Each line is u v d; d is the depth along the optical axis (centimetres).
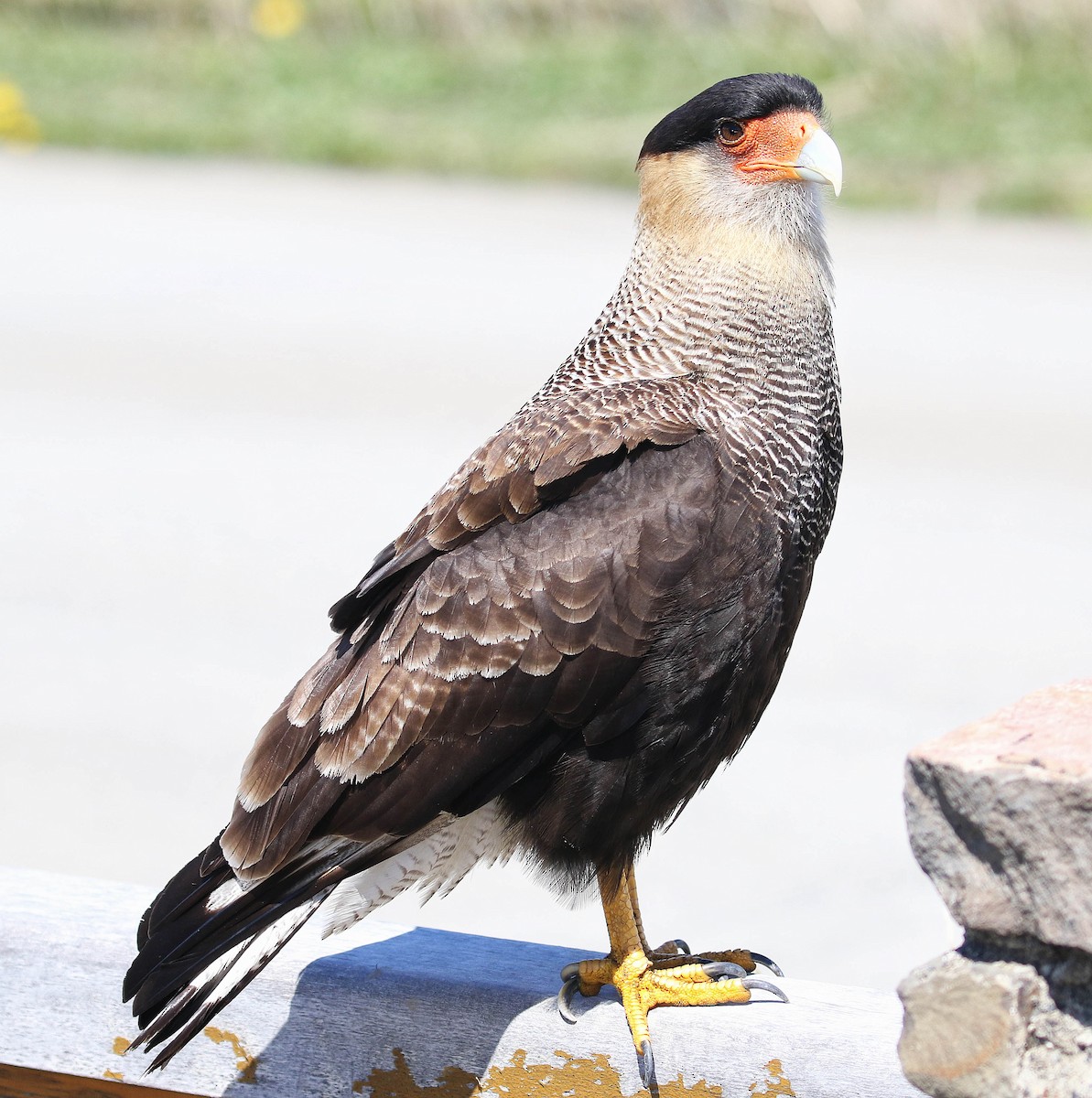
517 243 2759
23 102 3509
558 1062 685
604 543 756
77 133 3328
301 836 724
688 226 862
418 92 3581
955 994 522
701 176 866
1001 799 496
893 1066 639
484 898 1284
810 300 859
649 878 1232
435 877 796
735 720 802
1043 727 527
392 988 685
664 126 884
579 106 3466
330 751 736
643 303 863
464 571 756
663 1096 671
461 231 2836
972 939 529
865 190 2925
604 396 808
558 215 2939
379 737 739
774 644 803
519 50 3778
